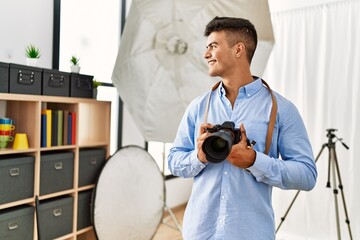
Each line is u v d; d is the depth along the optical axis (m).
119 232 2.31
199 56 2.21
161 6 2.16
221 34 0.91
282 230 2.93
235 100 0.96
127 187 2.37
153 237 2.61
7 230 1.70
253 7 1.94
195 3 2.13
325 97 2.71
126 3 2.85
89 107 2.41
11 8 2.00
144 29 2.18
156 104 2.26
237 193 0.87
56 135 1.99
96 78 2.66
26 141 1.82
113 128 2.84
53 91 1.96
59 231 2.02
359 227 2.56
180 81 2.28
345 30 2.63
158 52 2.27
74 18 2.45
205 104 1.01
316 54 2.77
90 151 2.23
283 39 2.94
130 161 2.41
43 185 1.90
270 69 3.01
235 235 0.86
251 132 0.89
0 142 1.75
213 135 0.75
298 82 2.87
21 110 1.89
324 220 2.72
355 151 2.56
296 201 2.87
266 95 0.94
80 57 2.51
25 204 1.88
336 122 2.66
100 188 2.19
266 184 0.90
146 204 2.51
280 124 0.90
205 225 0.91
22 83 1.77
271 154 0.90
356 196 2.57
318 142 2.75
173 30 2.26
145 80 2.24
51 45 2.27
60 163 2.01
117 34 2.82
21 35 2.06
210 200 0.91
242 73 0.94
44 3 2.21
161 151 3.48
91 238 2.40
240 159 0.80
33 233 1.85
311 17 2.79
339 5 2.66
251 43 0.93
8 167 1.70
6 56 1.98
